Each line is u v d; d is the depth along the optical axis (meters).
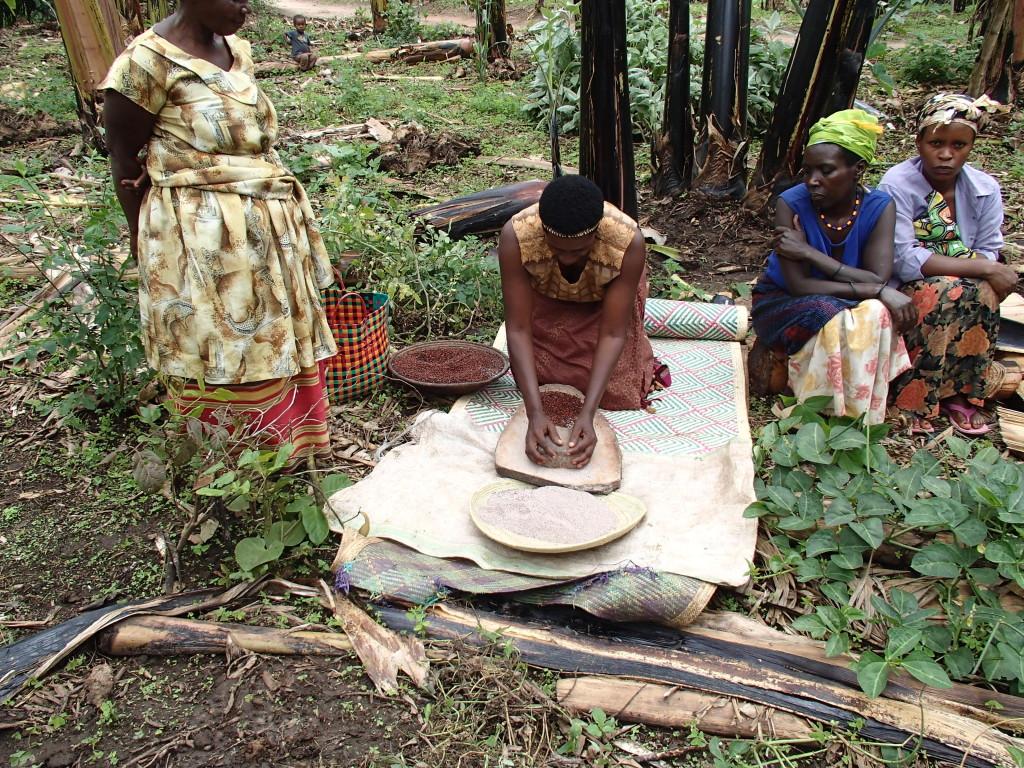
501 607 2.48
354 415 3.43
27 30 10.75
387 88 8.94
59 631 2.32
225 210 2.40
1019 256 4.74
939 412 3.45
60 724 2.11
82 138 6.16
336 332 3.37
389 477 2.92
